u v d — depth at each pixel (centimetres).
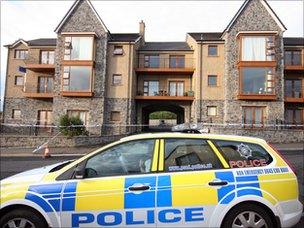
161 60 3356
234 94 2958
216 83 3119
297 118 3167
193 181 495
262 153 531
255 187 498
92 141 2483
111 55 3167
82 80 3047
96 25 3131
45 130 3353
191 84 3381
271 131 2661
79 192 487
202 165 511
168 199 486
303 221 655
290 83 3231
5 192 491
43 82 3434
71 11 3133
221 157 518
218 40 3120
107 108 3105
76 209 482
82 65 3045
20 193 487
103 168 509
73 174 502
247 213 494
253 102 2947
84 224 480
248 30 3005
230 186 495
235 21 3028
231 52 3005
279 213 497
